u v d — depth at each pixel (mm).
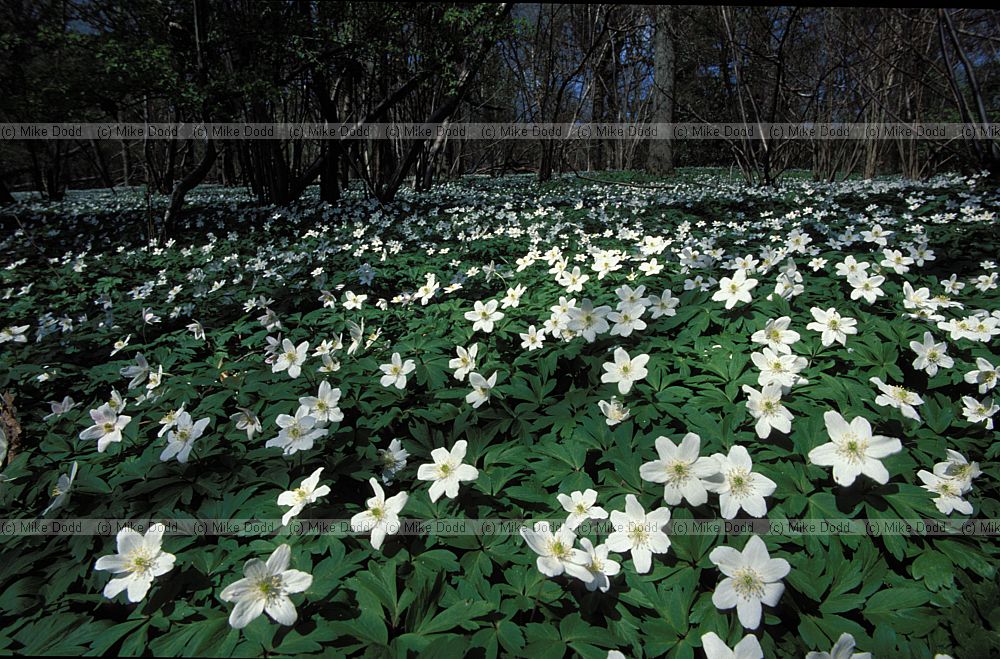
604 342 2984
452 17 10406
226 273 6176
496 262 6188
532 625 1574
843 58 14742
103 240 10586
